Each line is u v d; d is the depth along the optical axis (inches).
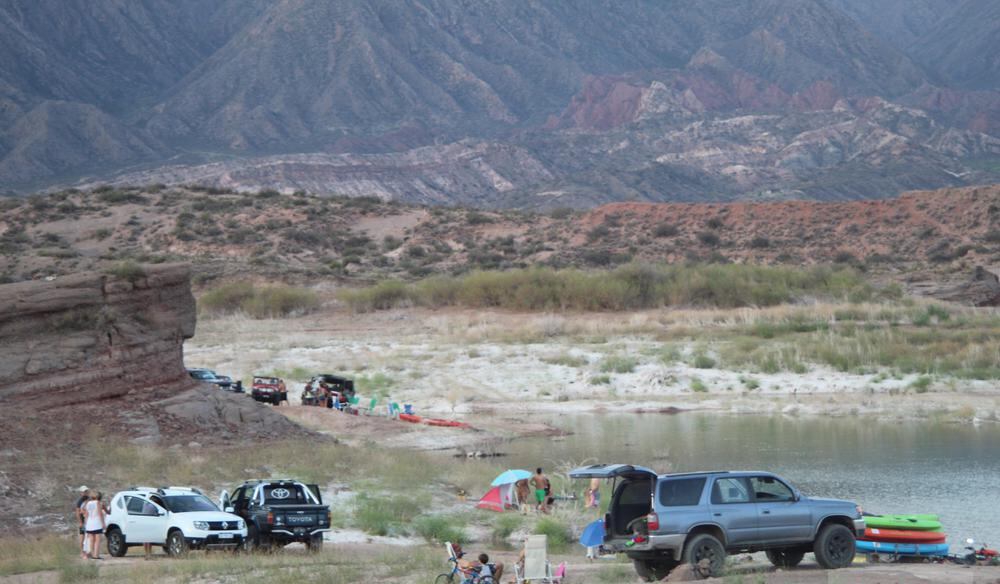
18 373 3255.4
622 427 4822.8
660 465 3595.0
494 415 5280.5
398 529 2689.5
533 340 7244.1
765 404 5374.0
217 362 6692.9
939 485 3282.5
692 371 6107.3
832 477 3440.0
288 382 6018.7
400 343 7445.9
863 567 1950.1
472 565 1819.6
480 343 7253.9
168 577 1985.7
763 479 1959.9
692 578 1804.9
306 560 2153.1
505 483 2972.4
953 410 5019.7
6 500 2691.9
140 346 3582.7
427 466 3486.7
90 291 3489.2
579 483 3366.1
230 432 3614.7
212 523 2300.7
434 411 5447.8
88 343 3442.4
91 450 3107.8
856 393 5546.3
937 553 2105.1
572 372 6225.4
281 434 3735.2
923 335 6638.8
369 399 5644.7
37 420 3191.4
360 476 3265.3
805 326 7209.6
